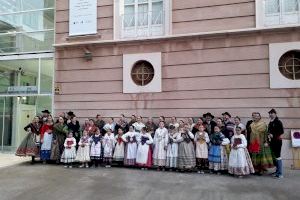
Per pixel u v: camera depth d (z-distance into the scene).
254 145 8.36
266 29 9.72
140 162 9.22
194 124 9.48
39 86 12.44
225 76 10.13
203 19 10.48
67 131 10.00
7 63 13.09
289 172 8.77
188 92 10.45
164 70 10.75
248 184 7.32
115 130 10.19
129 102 11.05
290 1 9.94
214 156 8.55
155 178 7.99
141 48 11.05
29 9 12.91
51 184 7.41
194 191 6.70
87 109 11.51
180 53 10.63
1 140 12.94
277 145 8.19
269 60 9.73
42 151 10.15
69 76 11.84
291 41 9.59
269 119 9.55
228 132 8.74
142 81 11.05
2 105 13.05
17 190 6.93
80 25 11.80
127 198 6.24
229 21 10.22
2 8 13.24
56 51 12.09
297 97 9.43
